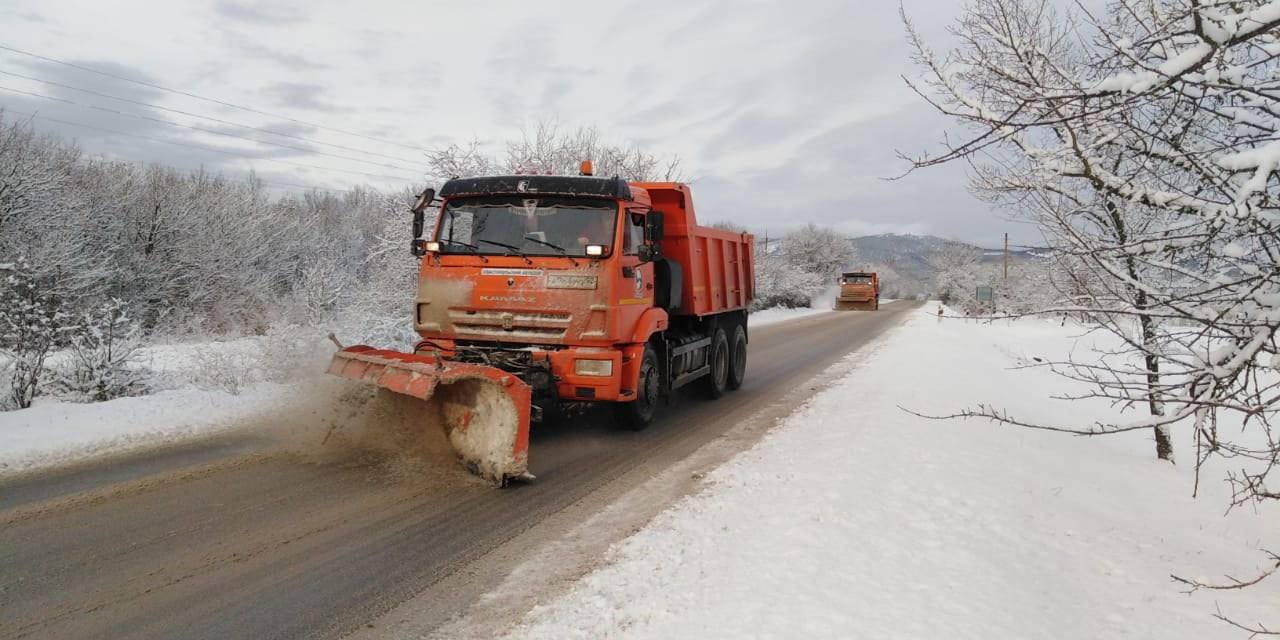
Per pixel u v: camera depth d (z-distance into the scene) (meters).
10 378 9.15
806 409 9.90
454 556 4.49
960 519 4.94
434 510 5.38
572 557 4.46
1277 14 2.70
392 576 4.18
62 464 6.42
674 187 9.20
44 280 16.44
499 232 7.45
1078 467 7.19
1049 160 3.91
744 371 12.61
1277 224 3.19
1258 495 3.35
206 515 5.16
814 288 58.50
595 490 5.95
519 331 7.34
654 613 3.52
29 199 18.42
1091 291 4.74
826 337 23.33
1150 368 5.39
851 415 8.97
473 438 6.28
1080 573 4.38
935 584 3.84
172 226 23.30
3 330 9.42
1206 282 3.67
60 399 9.36
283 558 4.42
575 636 3.35
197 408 8.56
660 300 8.80
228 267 24.66
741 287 12.19
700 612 3.48
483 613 3.70
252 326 22.61
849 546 4.32
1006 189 5.52
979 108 3.67
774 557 4.16
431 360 6.61
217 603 3.81
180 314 22.25
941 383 11.69
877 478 5.79
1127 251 3.74
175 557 4.40
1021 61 4.65
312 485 5.93
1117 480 7.04
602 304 7.17
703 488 5.94
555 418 8.95
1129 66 3.92
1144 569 4.61
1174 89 3.32
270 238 27.89
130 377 9.98
